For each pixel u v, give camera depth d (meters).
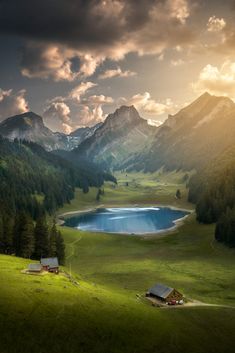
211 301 95.81
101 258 161.62
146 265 144.00
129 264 146.50
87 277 119.12
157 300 92.00
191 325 75.25
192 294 102.25
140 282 115.25
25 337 58.19
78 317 67.00
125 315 72.44
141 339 65.31
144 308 79.75
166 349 63.72
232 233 170.62
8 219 133.50
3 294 69.50
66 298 73.81
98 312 70.94
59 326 62.88
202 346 67.19
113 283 113.19
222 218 182.88
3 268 91.31
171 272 131.12
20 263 101.94
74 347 58.75
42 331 60.56
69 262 154.25
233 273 128.38
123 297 86.88
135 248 183.50
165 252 172.75
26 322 61.78
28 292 72.69
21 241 126.62
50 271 96.81
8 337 57.25
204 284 114.31
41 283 80.62
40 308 67.06
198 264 144.75
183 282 116.00
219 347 68.06
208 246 178.25
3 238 126.75
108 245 188.62
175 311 83.19
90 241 192.75
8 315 62.38
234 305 93.19
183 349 64.69
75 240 192.38
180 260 154.00
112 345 61.53
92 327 65.06
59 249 140.75
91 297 77.75
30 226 129.12
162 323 73.00
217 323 78.69
